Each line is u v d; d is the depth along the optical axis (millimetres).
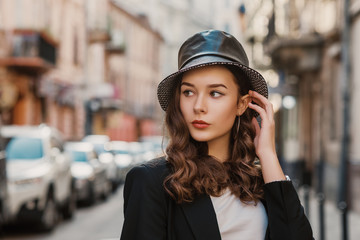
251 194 1781
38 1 22906
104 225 10188
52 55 22953
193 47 1793
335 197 12180
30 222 8656
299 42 14484
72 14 28656
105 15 35406
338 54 12250
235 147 1897
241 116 1943
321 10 14273
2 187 6965
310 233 1758
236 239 1724
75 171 13164
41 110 23984
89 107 31781
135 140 48688
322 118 14406
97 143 17875
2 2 20984
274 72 18750
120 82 43531
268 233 1753
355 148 11016
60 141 10688
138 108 48781
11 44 21203
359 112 10773
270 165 1814
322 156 14188
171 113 1885
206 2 65938
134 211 1690
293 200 1734
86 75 29594
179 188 1665
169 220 1689
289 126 17250
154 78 53969
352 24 11430
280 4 17266
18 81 21594
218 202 1744
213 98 1790
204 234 1671
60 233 9031
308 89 16328
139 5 55812
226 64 1782
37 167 8703
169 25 60281
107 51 39219
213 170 1780
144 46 50156
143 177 1712
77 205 13672
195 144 1886
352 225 9078
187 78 1790
